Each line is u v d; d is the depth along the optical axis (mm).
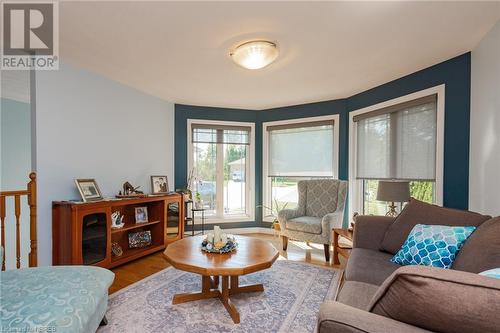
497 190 1869
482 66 2096
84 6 1692
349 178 3727
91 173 2889
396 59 2484
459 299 573
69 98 2652
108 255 2689
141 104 3553
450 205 2445
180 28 1951
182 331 1684
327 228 3027
